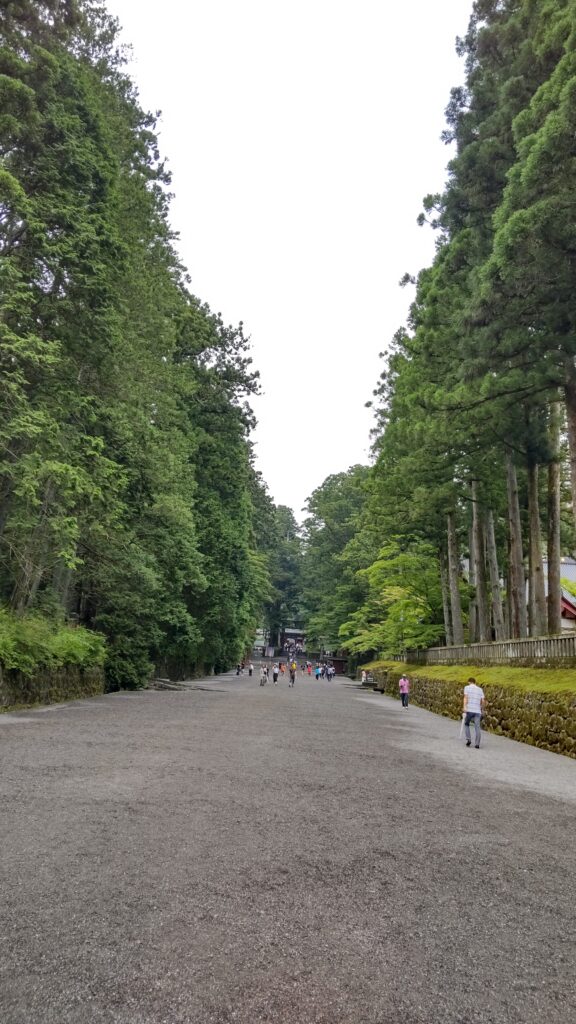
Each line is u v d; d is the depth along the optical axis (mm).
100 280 17656
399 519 30172
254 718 17453
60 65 18047
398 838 5844
